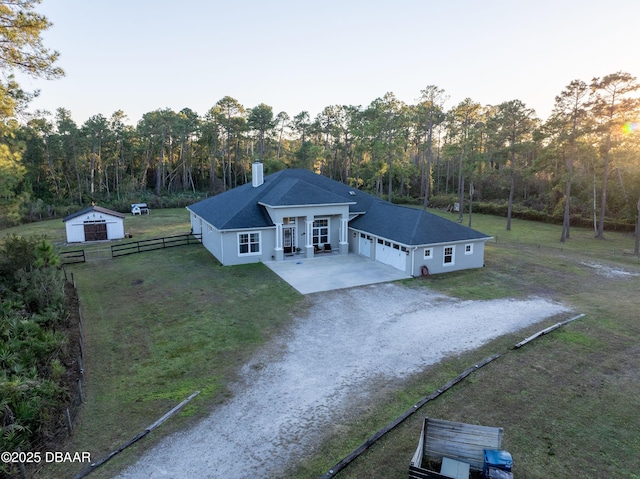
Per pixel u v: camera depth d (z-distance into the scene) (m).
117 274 22.44
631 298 18.48
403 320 15.74
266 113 66.25
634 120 32.78
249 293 18.95
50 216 47.41
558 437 8.77
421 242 21.53
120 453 8.53
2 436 8.46
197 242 30.27
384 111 54.56
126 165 68.06
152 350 13.43
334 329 14.92
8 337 12.41
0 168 22.27
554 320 15.64
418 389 10.82
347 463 8.01
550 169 44.50
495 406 9.97
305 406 10.15
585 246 32.56
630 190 40.78
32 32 13.27
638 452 8.29
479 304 17.58
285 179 29.28
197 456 8.40
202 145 67.88
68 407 10.23
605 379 11.23
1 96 13.16
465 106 51.16
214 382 11.39
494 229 41.50
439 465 8.10
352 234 27.23
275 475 7.83
